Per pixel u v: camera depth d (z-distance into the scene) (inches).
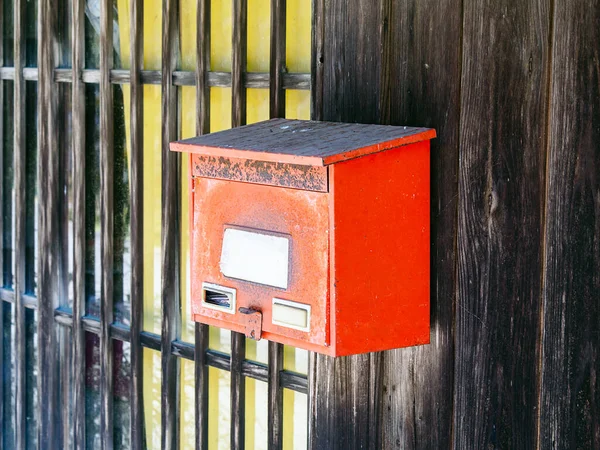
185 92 94.5
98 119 104.4
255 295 70.2
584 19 61.0
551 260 63.9
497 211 67.2
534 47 64.0
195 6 93.5
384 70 74.0
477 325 69.2
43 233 108.0
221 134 75.1
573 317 62.8
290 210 67.2
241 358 89.2
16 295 113.1
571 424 63.4
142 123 97.9
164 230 94.3
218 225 72.6
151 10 97.3
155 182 98.9
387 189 67.1
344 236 64.9
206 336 93.1
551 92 63.2
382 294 67.8
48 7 104.6
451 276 70.8
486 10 66.9
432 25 70.7
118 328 101.8
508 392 67.4
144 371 102.5
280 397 86.3
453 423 71.5
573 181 62.2
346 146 64.9
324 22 78.3
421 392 73.7
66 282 110.1
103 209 100.8
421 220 69.6
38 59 105.7
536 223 64.6
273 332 69.2
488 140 67.4
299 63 83.7
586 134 61.3
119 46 101.7
